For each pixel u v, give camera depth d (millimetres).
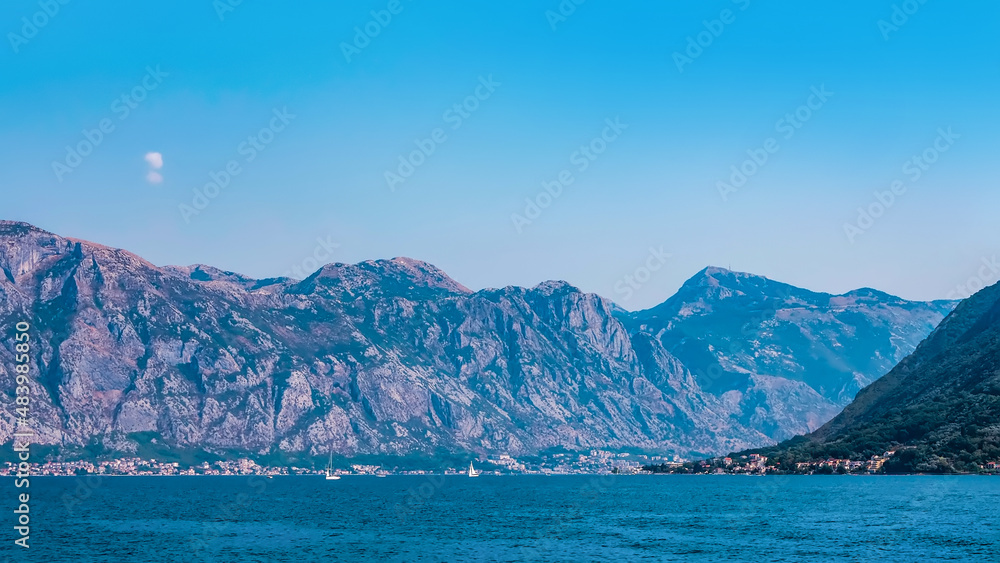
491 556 190000
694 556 185375
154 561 185375
